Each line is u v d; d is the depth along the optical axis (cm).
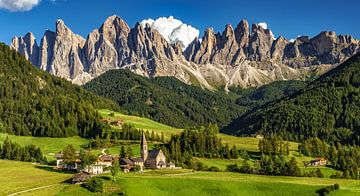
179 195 17000
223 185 17862
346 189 17638
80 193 16175
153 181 17788
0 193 16025
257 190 17762
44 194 15950
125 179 17638
